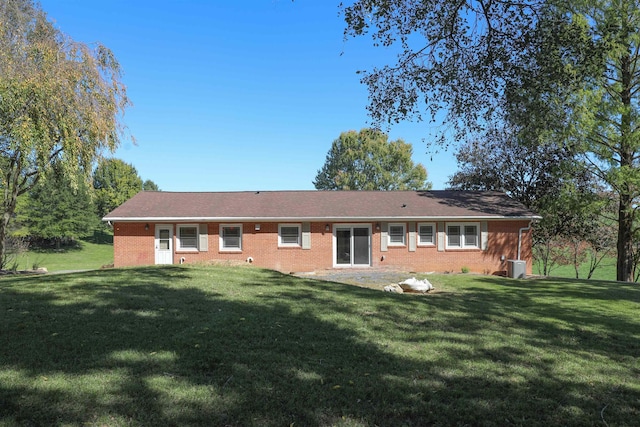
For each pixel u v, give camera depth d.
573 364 5.49
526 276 18.25
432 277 16.27
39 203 43.31
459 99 7.91
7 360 4.62
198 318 6.63
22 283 9.35
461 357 5.54
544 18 6.89
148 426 3.38
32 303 7.19
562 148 20.09
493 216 19.92
